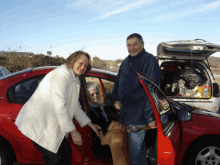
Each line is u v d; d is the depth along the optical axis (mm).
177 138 2201
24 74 2512
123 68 2342
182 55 4395
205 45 3885
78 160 2363
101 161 2428
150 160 2287
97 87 2820
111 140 2205
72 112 1913
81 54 1821
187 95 4371
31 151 2330
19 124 1726
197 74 4508
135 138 2199
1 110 2328
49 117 1724
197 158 2408
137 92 2162
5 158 2332
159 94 2119
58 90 1685
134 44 2146
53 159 1758
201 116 2510
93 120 2680
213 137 2375
